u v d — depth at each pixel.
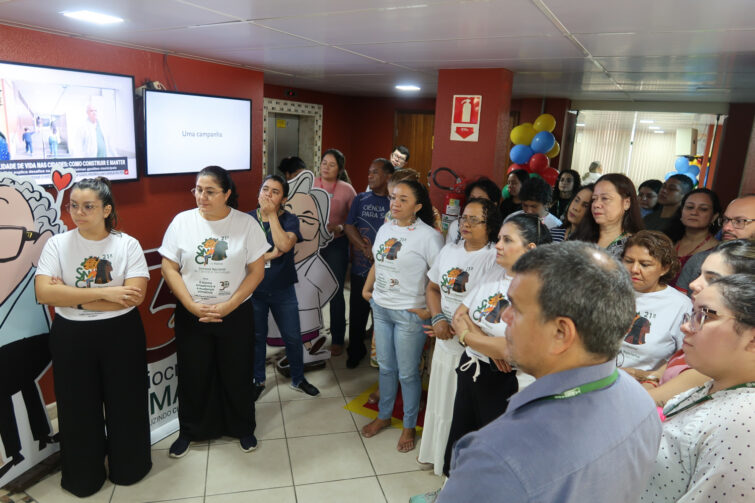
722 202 6.43
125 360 2.23
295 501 2.32
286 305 3.17
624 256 1.76
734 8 1.71
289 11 1.99
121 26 2.34
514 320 0.85
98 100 2.71
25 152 2.39
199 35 2.55
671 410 1.12
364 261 3.60
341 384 3.47
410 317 2.55
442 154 3.81
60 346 2.13
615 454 0.77
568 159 7.14
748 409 0.88
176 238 2.45
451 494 0.75
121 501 2.26
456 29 2.26
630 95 5.63
